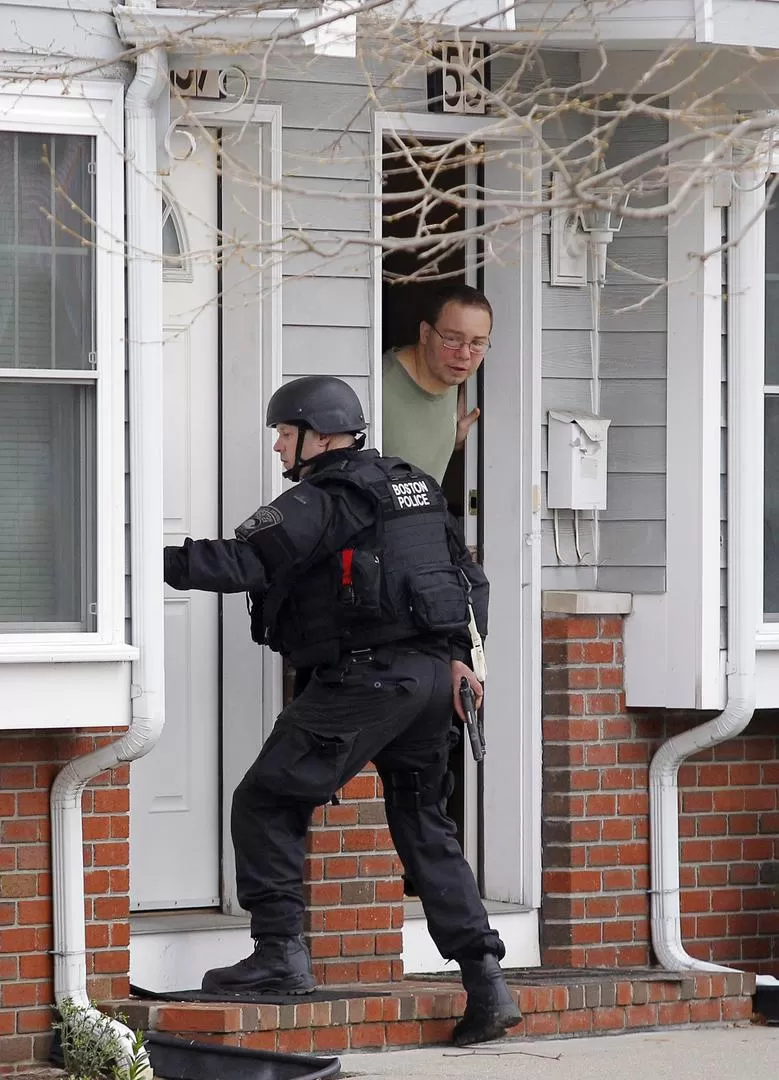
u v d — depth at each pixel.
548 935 28.95
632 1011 27.16
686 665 28.55
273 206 27.28
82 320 24.16
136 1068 23.17
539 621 29.12
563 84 28.92
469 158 21.59
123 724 24.39
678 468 28.77
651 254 29.11
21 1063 24.69
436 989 26.38
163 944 26.56
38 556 24.17
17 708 23.88
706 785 29.78
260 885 24.77
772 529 29.02
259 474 27.52
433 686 24.64
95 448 24.25
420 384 28.03
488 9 25.44
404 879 30.11
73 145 24.06
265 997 24.78
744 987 28.03
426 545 24.70
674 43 26.17
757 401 28.45
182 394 27.67
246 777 24.78
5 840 24.73
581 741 28.89
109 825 25.42
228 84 26.97
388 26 23.98
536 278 29.03
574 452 28.98
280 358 27.36
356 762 24.44
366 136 27.86
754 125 18.94
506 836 29.23
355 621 24.39
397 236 32.97
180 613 27.67
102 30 24.02
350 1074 23.88
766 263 28.67
